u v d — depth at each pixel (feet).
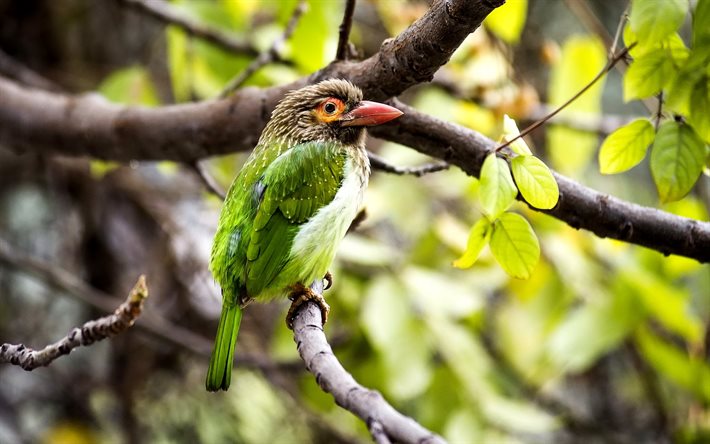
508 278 37.40
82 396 44.86
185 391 44.09
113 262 45.75
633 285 35.45
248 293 24.14
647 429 45.16
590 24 37.45
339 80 25.43
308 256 24.32
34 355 20.57
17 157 45.21
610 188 44.55
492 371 36.27
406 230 36.65
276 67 35.50
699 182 38.11
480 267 36.73
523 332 38.52
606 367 46.44
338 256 34.04
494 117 35.68
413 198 36.60
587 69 36.35
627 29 21.35
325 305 23.50
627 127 21.30
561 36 47.55
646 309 35.68
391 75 23.66
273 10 39.50
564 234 37.24
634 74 21.44
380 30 45.21
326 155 25.08
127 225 45.91
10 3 44.52
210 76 37.86
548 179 18.75
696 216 29.55
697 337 35.99
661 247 23.76
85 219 45.55
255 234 24.30
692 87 20.95
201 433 43.55
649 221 23.53
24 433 44.62
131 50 46.24
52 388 45.14
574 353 35.45
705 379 37.52
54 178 45.42
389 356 33.55
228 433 43.50
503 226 19.53
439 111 36.27
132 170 43.83
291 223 24.40
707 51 20.38
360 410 14.96
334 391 15.96
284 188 24.64
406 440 14.14
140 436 43.45
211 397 43.91
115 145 31.94
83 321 46.62
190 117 29.63
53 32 45.16
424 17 21.93
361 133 25.77
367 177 26.07
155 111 30.83
